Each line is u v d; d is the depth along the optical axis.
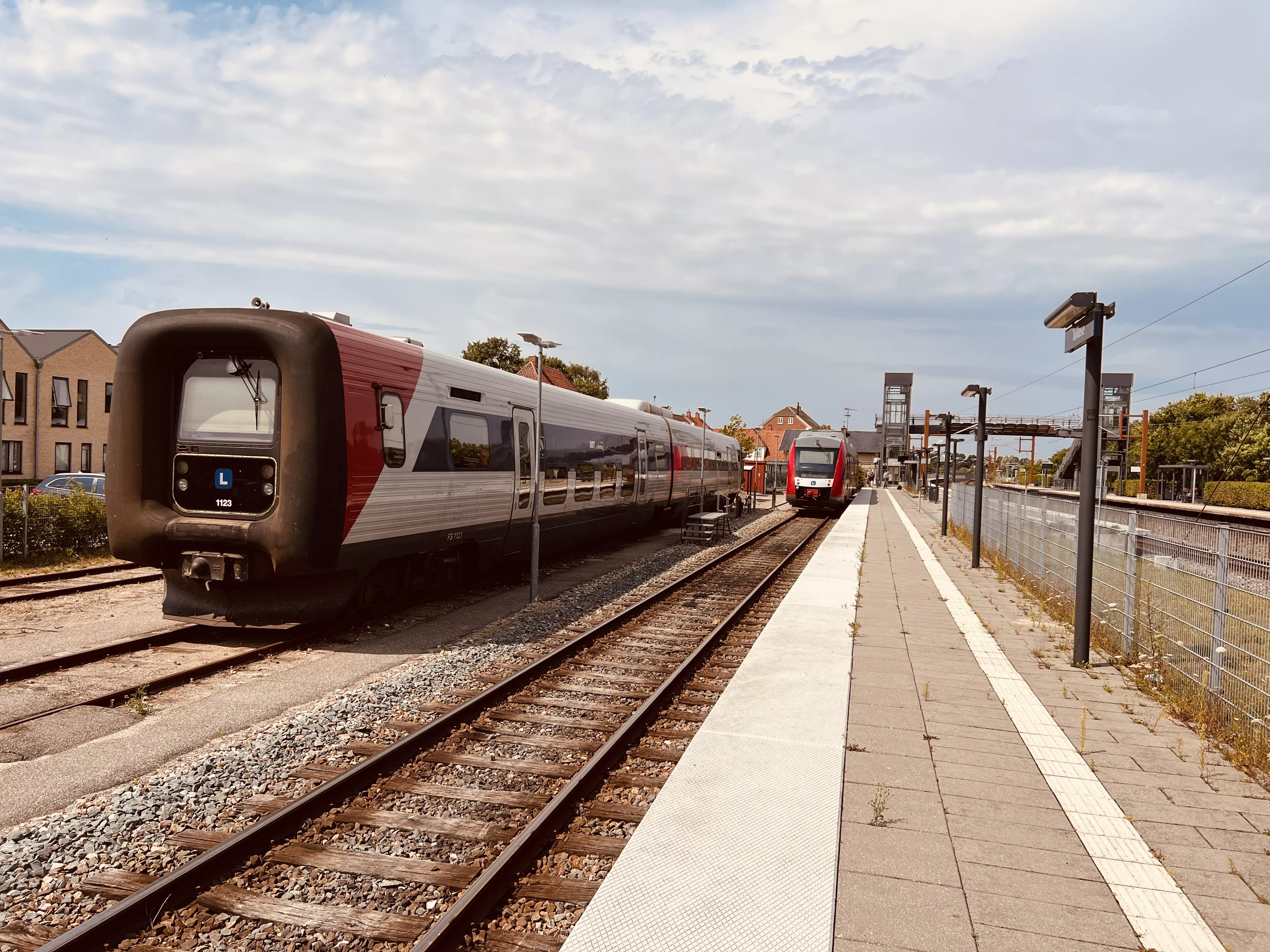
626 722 6.09
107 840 4.27
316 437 8.36
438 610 10.91
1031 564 14.23
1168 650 7.61
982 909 3.67
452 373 11.03
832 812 4.66
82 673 7.44
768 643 9.14
